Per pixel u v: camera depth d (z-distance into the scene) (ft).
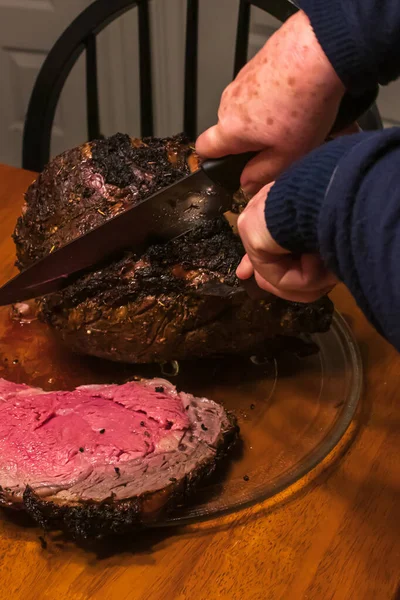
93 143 2.88
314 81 2.32
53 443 2.63
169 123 5.28
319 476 2.70
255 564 2.51
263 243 2.30
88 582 2.47
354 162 2.10
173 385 2.79
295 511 2.62
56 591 2.45
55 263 2.70
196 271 2.71
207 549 2.53
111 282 2.71
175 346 2.77
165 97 5.11
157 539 2.55
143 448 2.60
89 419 2.68
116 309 2.71
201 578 2.48
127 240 2.71
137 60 4.92
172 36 4.72
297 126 2.37
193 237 2.73
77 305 2.74
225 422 2.68
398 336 2.11
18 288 2.78
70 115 5.34
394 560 2.53
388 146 2.10
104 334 2.75
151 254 2.71
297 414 2.84
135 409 2.70
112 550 2.52
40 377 2.91
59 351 2.97
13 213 3.43
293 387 2.91
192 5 3.65
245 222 2.34
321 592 2.47
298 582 2.48
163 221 2.69
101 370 2.92
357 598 2.46
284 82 2.34
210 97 5.07
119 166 2.80
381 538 2.57
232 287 2.69
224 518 2.59
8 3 4.84
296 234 2.23
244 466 2.70
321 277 2.36
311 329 2.81
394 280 2.07
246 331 2.78
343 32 2.26
